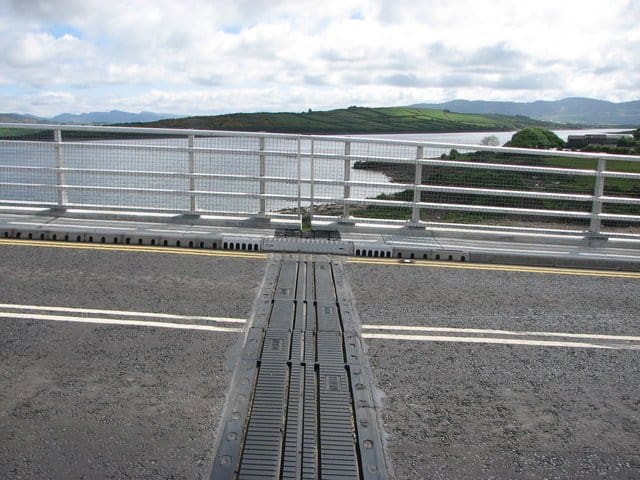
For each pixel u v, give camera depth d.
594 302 6.52
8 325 5.27
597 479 3.32
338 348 4.95
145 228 8.89
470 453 3.53
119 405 3.94
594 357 4.98
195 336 5.12
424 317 5.82
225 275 7.01
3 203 9.52
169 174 9.29
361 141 9.00
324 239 8.70
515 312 6.09
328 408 3.96
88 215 9.51
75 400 4.00
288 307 5.94
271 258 7.88
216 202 9.95
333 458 3.40
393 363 4.71
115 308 5.78
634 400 4.25
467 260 8.22
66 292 6.22
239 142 9.22
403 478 3.26
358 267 7.61
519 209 9.05
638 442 3.71
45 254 7.74
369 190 9.45
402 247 8.29
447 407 4.05
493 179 9.77
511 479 3.29
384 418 3.87
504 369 4.69
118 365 4.54
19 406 3.90
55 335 5.08
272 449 3.46
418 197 9.13
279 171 9.22
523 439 3.70
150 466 3.29
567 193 9.40
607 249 8.82
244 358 4.70
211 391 4.16
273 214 9.38
